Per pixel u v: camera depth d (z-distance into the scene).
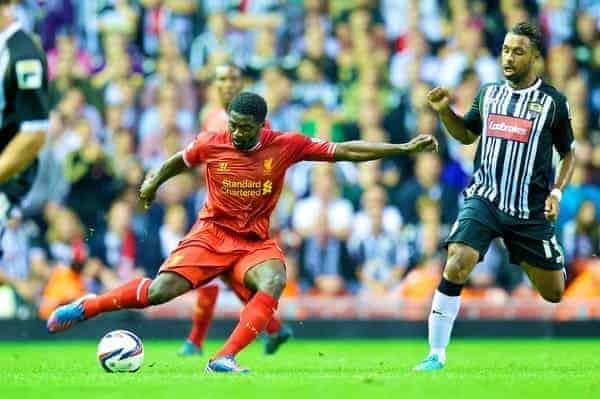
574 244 44.56
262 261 23.52
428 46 51.19
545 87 24.14
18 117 23.39
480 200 24.22
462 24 51.41
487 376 21.55
